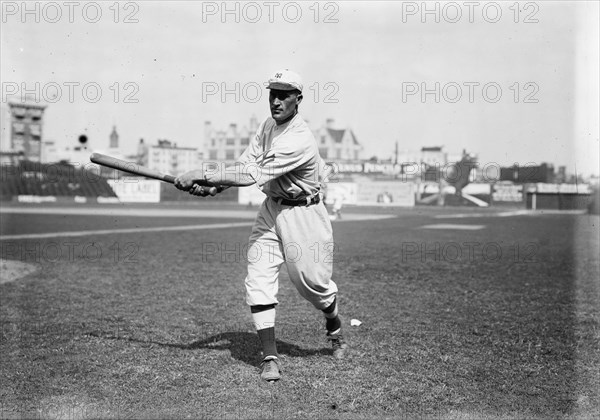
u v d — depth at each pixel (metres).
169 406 3.57
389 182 36.44
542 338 5.11
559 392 3.86
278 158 4.09
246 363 4.41
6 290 7.26
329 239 4.35
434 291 7.36
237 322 5.67
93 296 6.93
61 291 7.23
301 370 4.25
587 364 4.41
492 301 6.72
